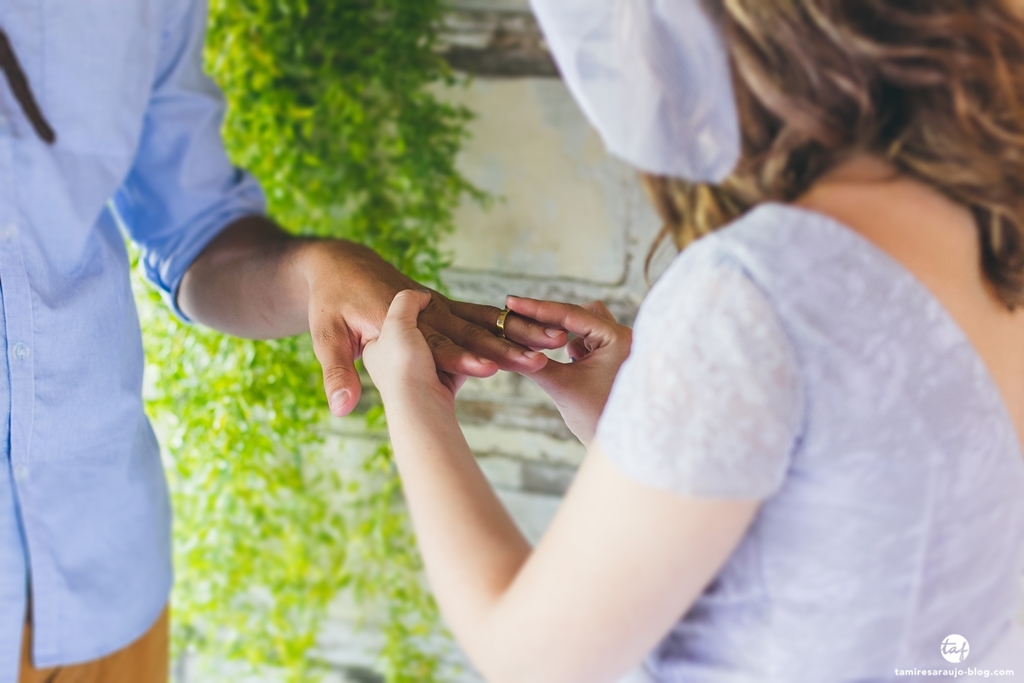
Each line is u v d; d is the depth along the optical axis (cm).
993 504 73
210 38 135
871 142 70
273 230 115
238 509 147
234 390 132
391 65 134
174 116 113
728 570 73
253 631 153
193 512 146
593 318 94
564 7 72
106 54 105
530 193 132
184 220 115
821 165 71
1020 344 75
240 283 109
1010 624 79
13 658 106
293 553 148
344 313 99
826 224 70
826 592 71
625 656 70
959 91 68
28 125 102
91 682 113
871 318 69
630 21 71
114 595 112
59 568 108
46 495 105
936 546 71
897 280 70
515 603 71
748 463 68
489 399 134
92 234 108
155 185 115
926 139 69
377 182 138
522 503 138
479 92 132
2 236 101
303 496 146
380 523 146
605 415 71
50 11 102
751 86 70
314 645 158
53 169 103
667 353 69
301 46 134
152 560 117
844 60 68
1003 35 69
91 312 106
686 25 70
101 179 107
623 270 130
